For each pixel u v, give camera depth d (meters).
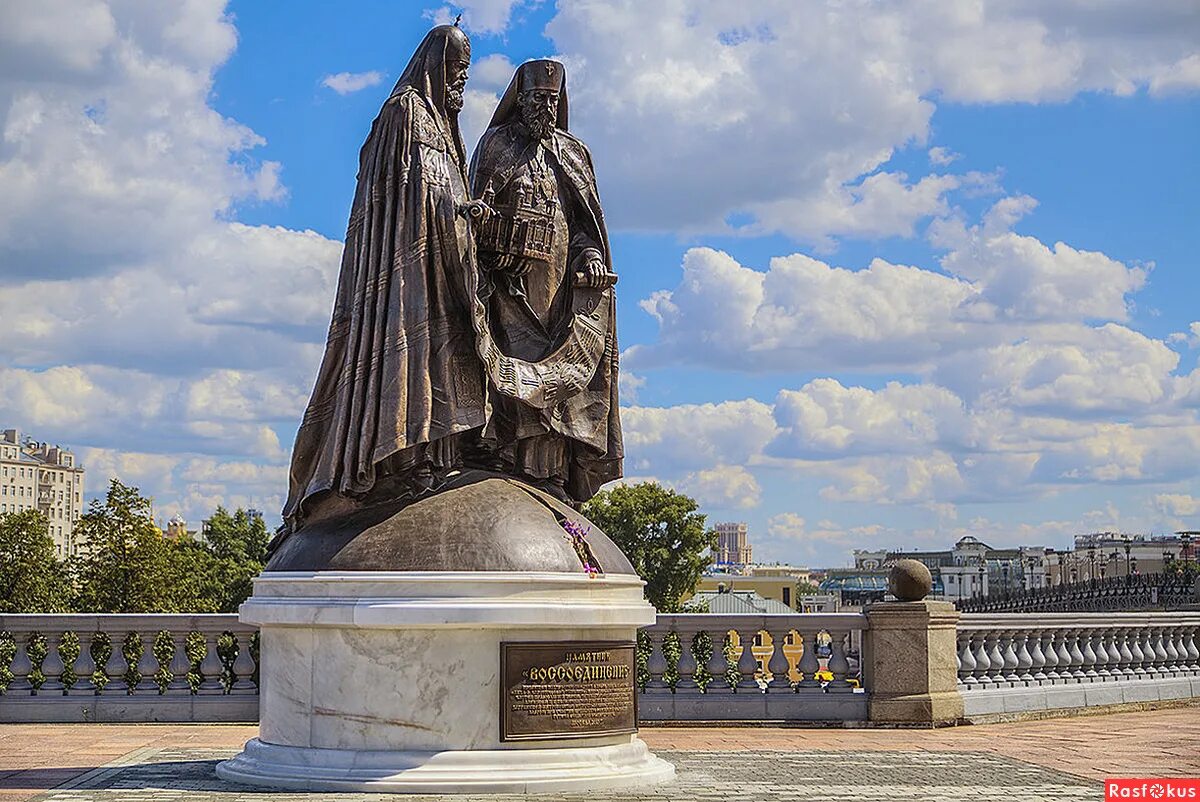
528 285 11.88
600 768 10.30
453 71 11.70
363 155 11.53
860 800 9.90
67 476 166.25
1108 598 56.00
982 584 135.62
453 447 11.22
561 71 12.21
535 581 10.29
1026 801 9.92
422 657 10.12
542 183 11.97
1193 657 21.00
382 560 10.30
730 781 10.86
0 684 16.20
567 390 11.61
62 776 11.10
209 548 76.81
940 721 16.14
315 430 11.37
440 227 11.06
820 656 17.72
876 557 157.25
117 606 47.56
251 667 16.19
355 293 11.21
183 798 9.70
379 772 9.94
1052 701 18.00
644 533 63.03
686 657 16.42
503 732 10.11
